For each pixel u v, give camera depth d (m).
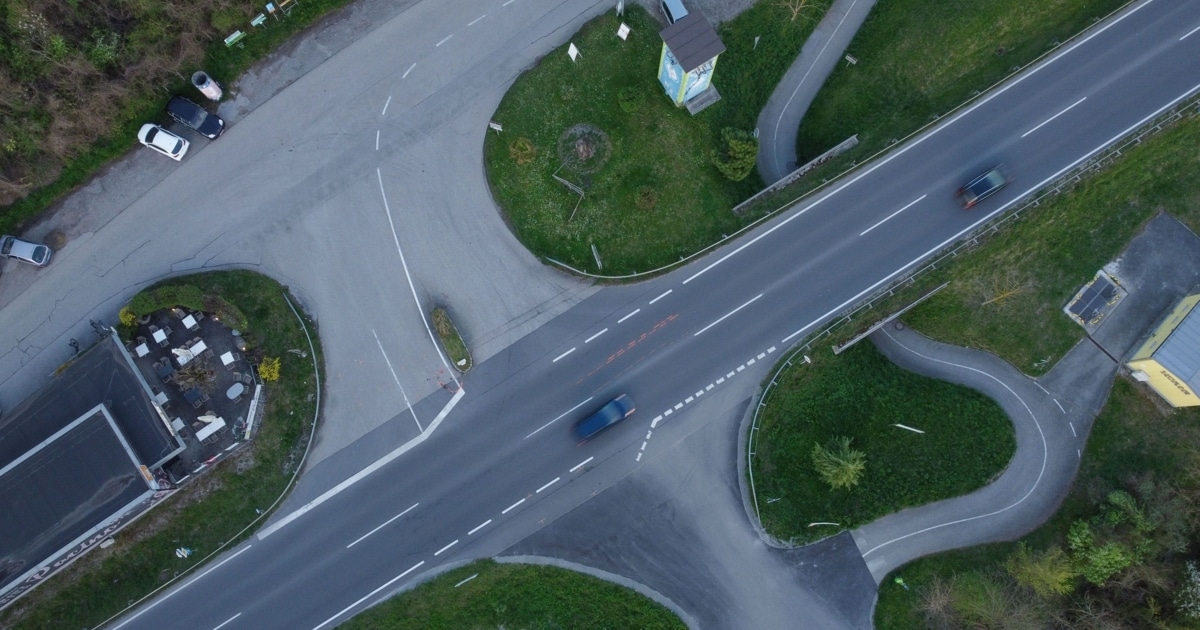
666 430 44.00
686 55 40.50
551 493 43.69
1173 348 41.62
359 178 45.28
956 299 45.25
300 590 42.84
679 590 43.16
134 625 42.22
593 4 46.41
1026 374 45.50
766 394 43.91
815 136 47.59
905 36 47.81
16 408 40.78
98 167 44.34
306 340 44.06
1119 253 45.12
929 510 43.72
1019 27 47.44
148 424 40.44
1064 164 44.91
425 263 44.91
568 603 43.09
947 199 44.88
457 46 46.12
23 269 43.94
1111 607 41.28
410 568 43.16
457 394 44.22
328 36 45.91
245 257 44.66
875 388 45.00
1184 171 45.09
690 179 45.06
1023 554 41.53
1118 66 45.56
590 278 44.62
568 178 44.97
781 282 44.66
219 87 44.66
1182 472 43.12
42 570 39.28
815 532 43.12
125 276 44.16
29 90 41.19
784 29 47.16
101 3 41.72
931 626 42.62
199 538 42.69
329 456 43.69
